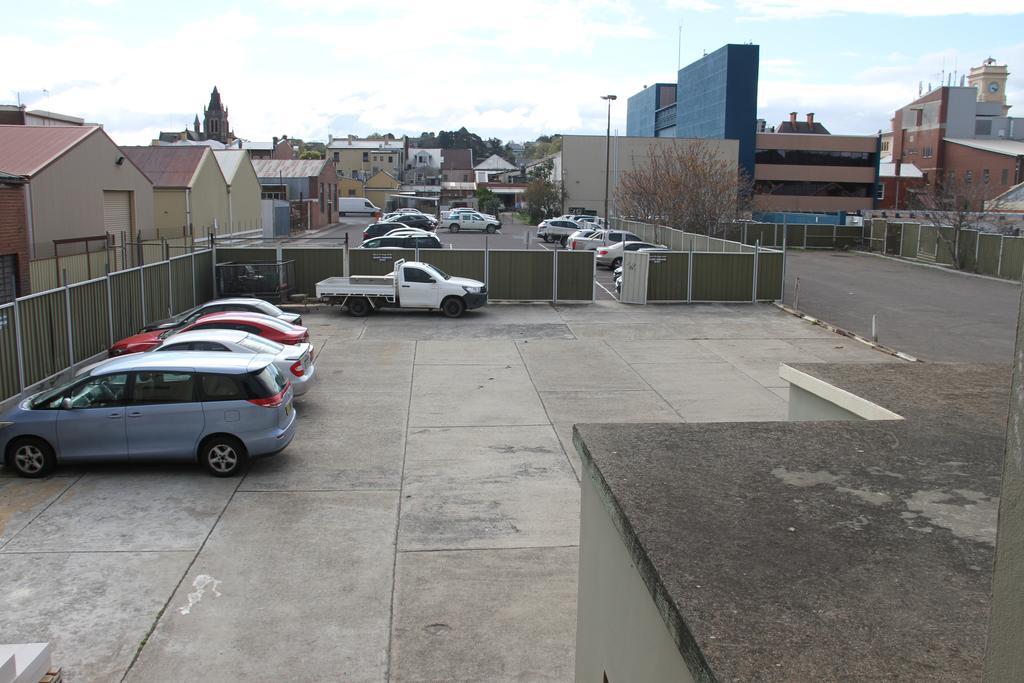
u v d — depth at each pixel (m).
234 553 9.58
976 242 40.91
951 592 3.10
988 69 130.75
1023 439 1.70
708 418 15.64
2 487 11.47
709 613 2.94
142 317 21.94
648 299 30.25
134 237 29.69
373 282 27.00
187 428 11.83
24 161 23.33
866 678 2.55
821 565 3.32
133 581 8.86
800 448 4.92
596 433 5.20
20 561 9.27
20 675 4.94
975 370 8.27
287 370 15.23
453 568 9.31
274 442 12.03
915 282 37.31
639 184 54.75
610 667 4.37
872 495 4.12
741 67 82.44
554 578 9.10
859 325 26.08
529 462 12.98
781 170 85.38
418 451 13.45
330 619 8.16
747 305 30.02
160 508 10.84
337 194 81.88
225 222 44.84
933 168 96.94
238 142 105.50
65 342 17.28
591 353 21.59
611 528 4.39
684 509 3.90
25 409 11.78
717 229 52.06
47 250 23.16
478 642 7.80
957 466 4.61
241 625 8.02
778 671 2.59
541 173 100.75
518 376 18.91
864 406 6.72
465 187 139.12
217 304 19.83
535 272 29.86
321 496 11.38
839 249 54.97
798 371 8.23
